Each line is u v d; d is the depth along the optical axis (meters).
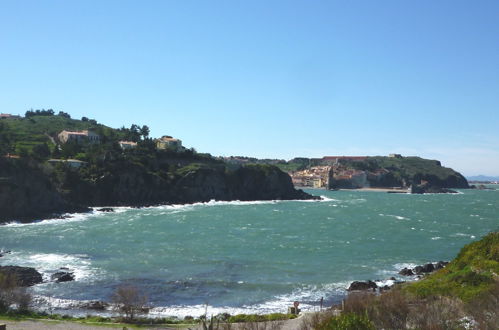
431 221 135.12
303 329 30.97
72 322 38.84
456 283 40.44
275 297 52.78
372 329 23.83
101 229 107.50
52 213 138.75
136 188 187.25
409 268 69.12
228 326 30.64
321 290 56.09
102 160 186.50
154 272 63.88
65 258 72.62
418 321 29.22
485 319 27.44
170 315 44.91
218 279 60.47
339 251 83.00
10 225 114.44
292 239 96.50
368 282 56.75
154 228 111.00
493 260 46.06
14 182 128.88
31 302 46.66
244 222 127.44
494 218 146.38
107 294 52.53
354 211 168.38
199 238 95.94
